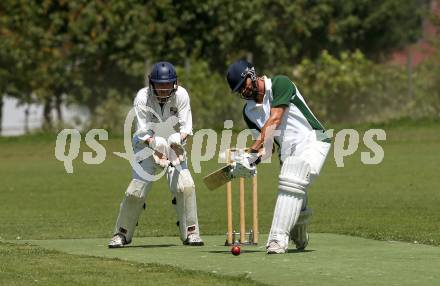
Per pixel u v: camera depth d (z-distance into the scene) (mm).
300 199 31141
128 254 31734
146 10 110312
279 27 121812
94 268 27703
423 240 35500
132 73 107938
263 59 116625
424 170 68688
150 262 29234
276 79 31297
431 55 107188
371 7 135250
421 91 103938
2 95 108312
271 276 26031
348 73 103750
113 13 109188
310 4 126750
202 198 56250
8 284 25078
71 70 109125
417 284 24500
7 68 108250
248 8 114312
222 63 115000
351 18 130500
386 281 24969
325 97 103562
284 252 31062
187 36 112625
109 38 109125
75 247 34594
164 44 110875
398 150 82125
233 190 60312
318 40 129625
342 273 26297
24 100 108625
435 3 150875
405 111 101750
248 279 25469
